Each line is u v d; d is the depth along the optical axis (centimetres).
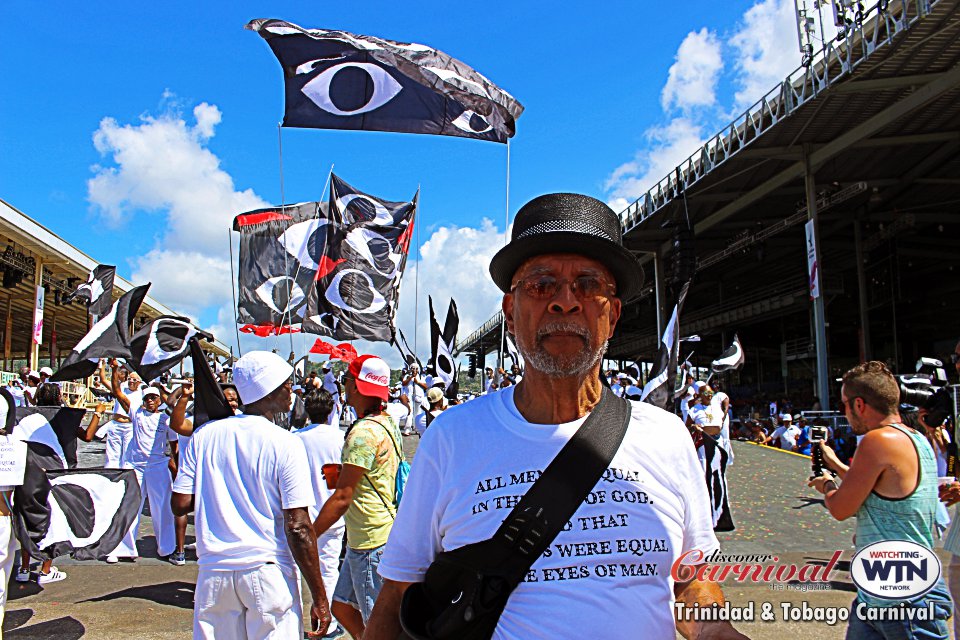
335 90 646
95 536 665
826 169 2547
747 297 4038
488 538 158
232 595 305
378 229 1127
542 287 175
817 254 2292
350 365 415
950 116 2078
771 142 2256
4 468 435
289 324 1084
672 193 2662
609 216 187
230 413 358
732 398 4250
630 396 849
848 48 1636
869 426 310
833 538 782
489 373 2105
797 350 4016
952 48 1639
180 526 724
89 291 924
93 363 714
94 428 716
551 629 149
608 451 163
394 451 404
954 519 321
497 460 165
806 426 1812
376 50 612
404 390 1516
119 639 509
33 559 693
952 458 443
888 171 2583
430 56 625
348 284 1099
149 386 838
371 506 390
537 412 174
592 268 176
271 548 312
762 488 1102
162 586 644
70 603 593
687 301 4988
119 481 692
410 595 168
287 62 634
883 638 290
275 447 318
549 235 175
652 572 158
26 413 661
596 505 158
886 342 4500
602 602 151
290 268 1097
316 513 467
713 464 772
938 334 4222
